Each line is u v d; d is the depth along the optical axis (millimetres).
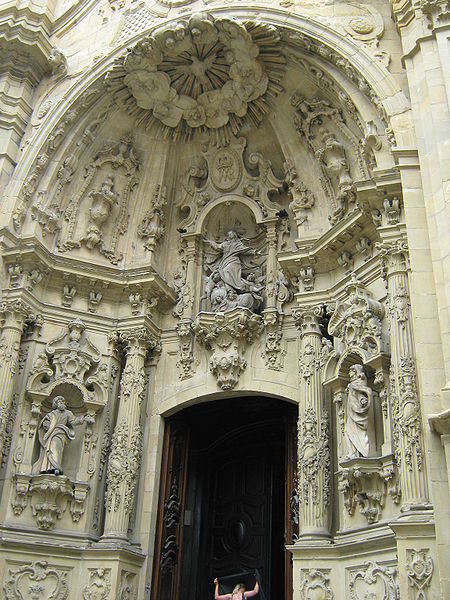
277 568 15945
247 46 14734
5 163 15406
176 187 17141
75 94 15852
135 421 14703
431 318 10781
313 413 13312
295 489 13984
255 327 15055
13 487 13539
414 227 11477
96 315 15570
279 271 15500
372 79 13266
